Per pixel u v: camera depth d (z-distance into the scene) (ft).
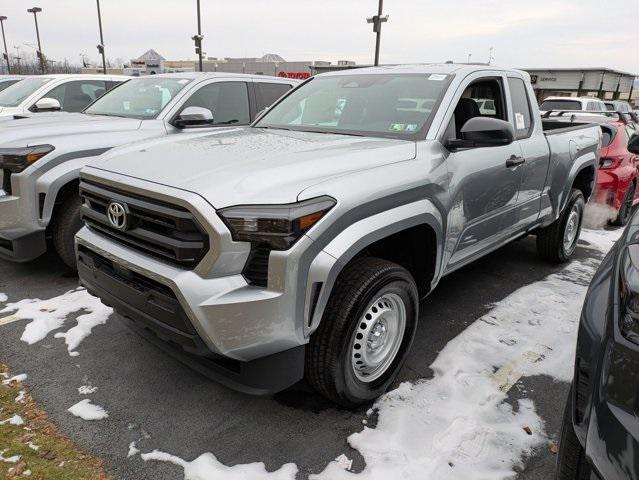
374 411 9.02
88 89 25.98
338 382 8.30
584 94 159.94
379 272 8.39
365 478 7.45
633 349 4.86
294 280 7.22
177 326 7.56
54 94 24.70
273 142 10.07
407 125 10.66
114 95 19.67
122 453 7.88
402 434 8.39
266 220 7.04
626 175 22.88
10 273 14.88
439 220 9.77
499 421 8.80
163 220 7.65
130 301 8.31
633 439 4.63
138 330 9.36
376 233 8.13
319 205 7.41
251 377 7.83
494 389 9.73
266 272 7.28
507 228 13.01
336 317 8.05
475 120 9.79
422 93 11.27
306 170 8.04
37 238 13.66
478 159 11.00
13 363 10.23
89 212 9.23
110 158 9.57
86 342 11.09
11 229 13.33
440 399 9.38
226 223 7.07
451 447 8.08
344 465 7.72
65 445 8.00
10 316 12.18
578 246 20.26
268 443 8.18
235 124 19.30
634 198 25.07
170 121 17.22
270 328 7.27
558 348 11.40
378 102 11.62
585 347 5.57
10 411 8.74
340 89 12.75
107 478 7.38
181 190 7.43
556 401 9.45
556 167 14.80
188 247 7.27
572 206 16.72
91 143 14.39
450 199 10.05
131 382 9.74
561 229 16.52
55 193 13.44
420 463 7.73
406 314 9.39
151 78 19.83
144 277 7.98
